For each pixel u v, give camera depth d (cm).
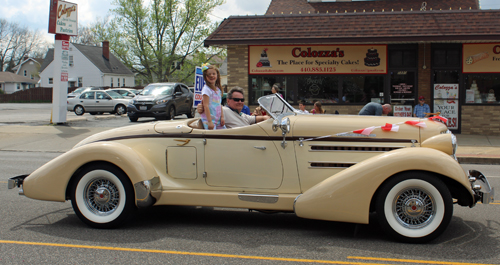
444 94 1470
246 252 388
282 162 451
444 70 1464
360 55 1470
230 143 461
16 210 541
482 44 1440
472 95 1466
